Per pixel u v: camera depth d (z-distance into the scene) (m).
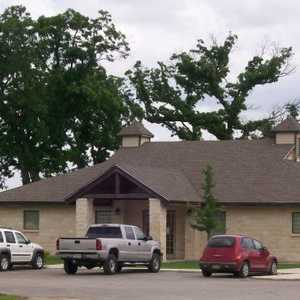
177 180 46.34
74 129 69.44
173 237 45.97
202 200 45.62
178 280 29.80
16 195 49.88
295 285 27.55
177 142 52.56
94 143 70.12
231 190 46.09
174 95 75.81
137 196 42.94
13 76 65.06
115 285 26.94
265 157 48.75
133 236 34.25
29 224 49.69
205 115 74.44
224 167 48.53
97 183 43.84
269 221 45.03
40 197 49.06
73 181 50.06
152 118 76.00
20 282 28.00
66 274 32.97
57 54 68.31
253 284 27.95
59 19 67.19
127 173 42.84
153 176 44.56
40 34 66.62
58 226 48.78
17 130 67.19
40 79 66.06
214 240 32.44
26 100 64.88
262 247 33.47
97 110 68.12
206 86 75.75
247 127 75.06
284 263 43.69
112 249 32.84
